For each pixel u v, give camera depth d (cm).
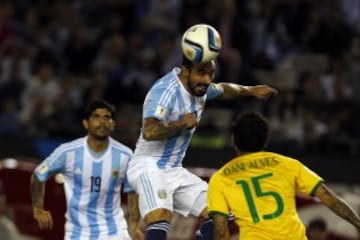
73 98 5838
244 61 6172
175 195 3294
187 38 3111
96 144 3588
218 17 6181
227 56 5788
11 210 4644
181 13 6356
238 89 3409
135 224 3562
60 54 6272
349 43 6450
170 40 6166
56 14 6556
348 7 6725
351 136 5606
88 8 6650
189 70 3130
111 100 5766
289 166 2950
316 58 6378
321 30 6444
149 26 6356
